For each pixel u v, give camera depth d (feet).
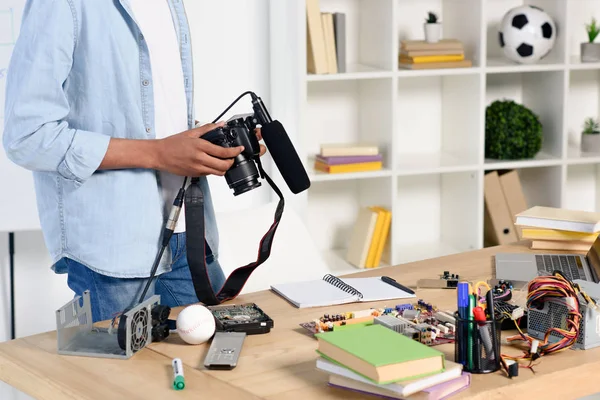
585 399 8.70
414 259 12.16
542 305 5.35
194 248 6.05
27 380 5.00
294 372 4.88
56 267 6.56
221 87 11.24
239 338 5.35
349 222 12.70
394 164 11.47
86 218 5.99
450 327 5.43
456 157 12.39
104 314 6.11
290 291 6.40
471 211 12.23
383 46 11.49
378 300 6.25
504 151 12.25
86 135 5.77
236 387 4.67
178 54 6.57
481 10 11.60
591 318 5.24
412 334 5.22
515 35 11.87
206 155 5.81
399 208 12.94
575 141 13.50
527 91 13.00
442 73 11.46
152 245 6.16
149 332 5.38
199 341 5.36
